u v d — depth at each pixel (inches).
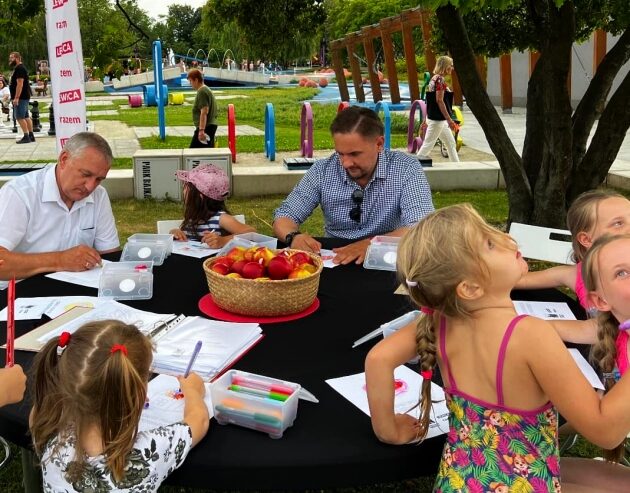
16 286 107.7
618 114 199.5
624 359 69.5
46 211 126.2
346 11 1643.7
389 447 62.4
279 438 63.4
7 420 66.7
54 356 60.1
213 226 139.3
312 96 1082.1
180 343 82.3
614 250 69.1
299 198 144.8
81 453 57.5
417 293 60.8
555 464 61.9
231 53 1829.5
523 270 60.6
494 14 227.9
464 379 61.4
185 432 60.7
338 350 83.4
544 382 57.7
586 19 217.2
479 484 60.0
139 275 103.1
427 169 341.7
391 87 722.8
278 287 91.7
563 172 200.8
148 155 308.5
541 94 218.2
